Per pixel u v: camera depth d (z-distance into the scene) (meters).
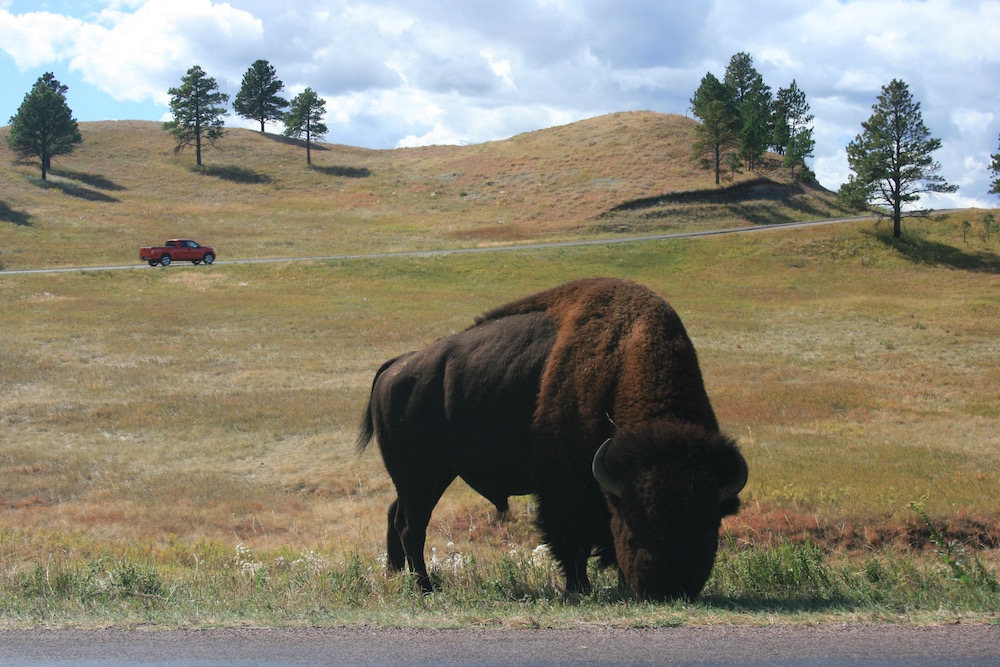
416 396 7.01
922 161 61.38
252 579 6.64
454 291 47.75
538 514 6.42
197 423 20.31
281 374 27.30
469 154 105.31
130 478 15.67
